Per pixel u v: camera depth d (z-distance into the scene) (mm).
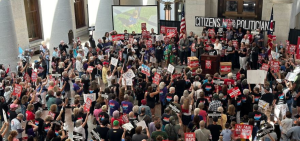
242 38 21344
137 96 14305
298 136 11031
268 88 13141
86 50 21062
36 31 25328
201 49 20500
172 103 12289
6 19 18047
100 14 25000
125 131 10062
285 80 14836
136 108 11602
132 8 24703
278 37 21812
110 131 10398
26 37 22797
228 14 24188
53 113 11656
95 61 19688
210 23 22344
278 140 10539
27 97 13102
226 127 10359
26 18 24359
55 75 15430
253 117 11477
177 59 21969
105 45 21562
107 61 17922
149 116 11867
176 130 10633
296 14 23984
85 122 11492
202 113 11898
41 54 19359
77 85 15094
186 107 12305
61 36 22516
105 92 13453
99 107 12383
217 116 10820
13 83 15266
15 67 18797
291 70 16141
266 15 22641
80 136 10172
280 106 12070
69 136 13625
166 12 27531
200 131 10273
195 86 13695
